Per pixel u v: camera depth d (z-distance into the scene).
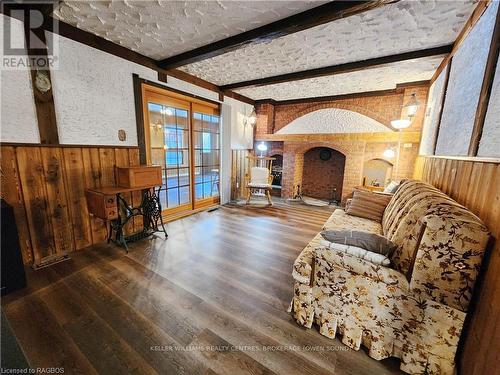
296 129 5.42
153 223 3.10
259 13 1.98
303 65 3.18
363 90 4.38
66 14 2.03
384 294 1.31
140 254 2.54
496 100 1.26
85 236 2.64
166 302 1.78
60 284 1.97
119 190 2.46
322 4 1.85
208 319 1.62
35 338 1.43
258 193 5.98
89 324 1.55
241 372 1.26
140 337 1.46
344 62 3.04
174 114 3.63
